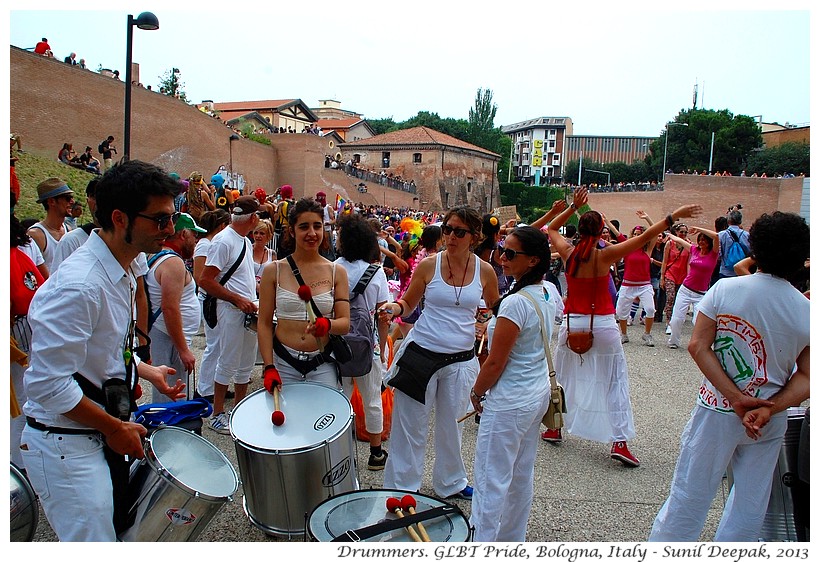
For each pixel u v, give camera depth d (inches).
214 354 222.4
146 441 121.3
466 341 164.4
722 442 124.1
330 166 2012.8
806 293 143.7
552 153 4933.6
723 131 2802.7
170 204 103.0
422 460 167.6
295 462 132.3
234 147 1617.9
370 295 186.4
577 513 164.9
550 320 133.8
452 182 2815.0
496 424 130.0
